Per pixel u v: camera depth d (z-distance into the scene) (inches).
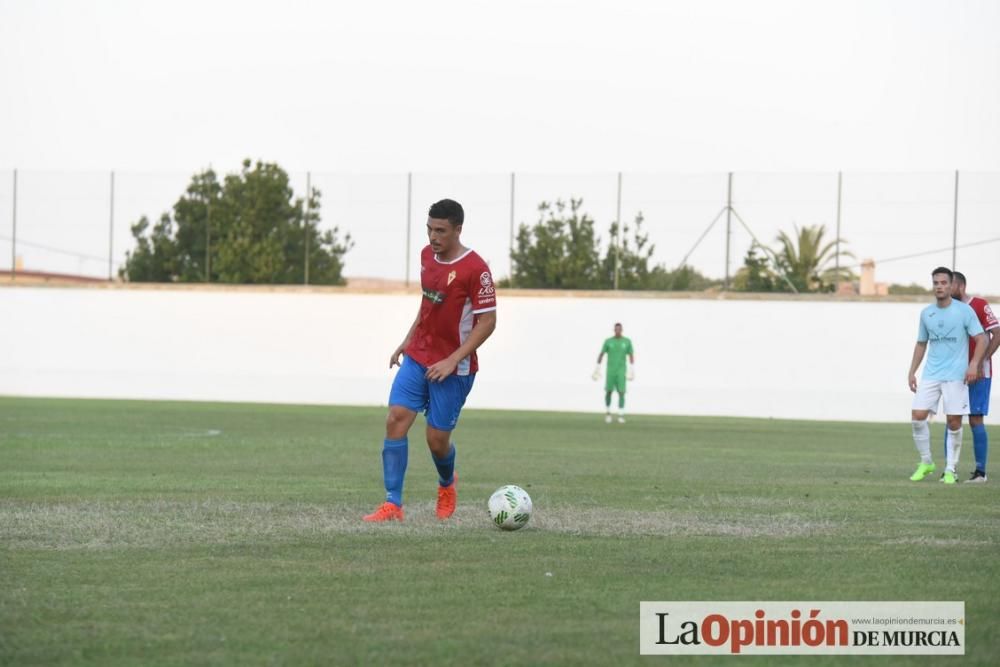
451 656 501.0
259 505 1023.0
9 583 653.9
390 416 935.7
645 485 1259.2
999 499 1150.3
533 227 3779.5
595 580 669.9
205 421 2474.2
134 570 693.9
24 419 2459.4
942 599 624.7
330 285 3924.7
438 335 935.7
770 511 1016.9
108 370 3959.2
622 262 3727.9
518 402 3759.8
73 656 500.4
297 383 3880.4
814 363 3543.3
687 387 3639.3
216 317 3914.9
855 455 1828.2
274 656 500.1
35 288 3983.8
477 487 1226.6
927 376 1416.1
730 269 3651.6
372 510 994.1
